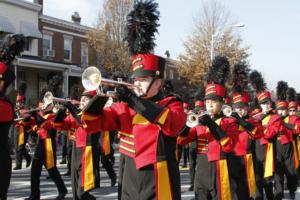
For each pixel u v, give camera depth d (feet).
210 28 101.60
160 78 11.93
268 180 26.63
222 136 16.96
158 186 11.38
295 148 29.43
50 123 24.75
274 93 32.55
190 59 103.55
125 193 11.89
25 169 39.37
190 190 30.50
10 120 16.97
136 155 11.60
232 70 23.40
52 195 27.86
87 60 93.15
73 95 28.81
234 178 18.69
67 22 89.35
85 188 21.12
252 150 23.65
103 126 11.99
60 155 52.08
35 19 80.53
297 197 29.81
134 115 11.78
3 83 16.75
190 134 17.89
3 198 16.93
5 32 72.84
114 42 83.97
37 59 77.00
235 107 23.02
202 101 34.09
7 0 72.64
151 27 12.00
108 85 11.25
